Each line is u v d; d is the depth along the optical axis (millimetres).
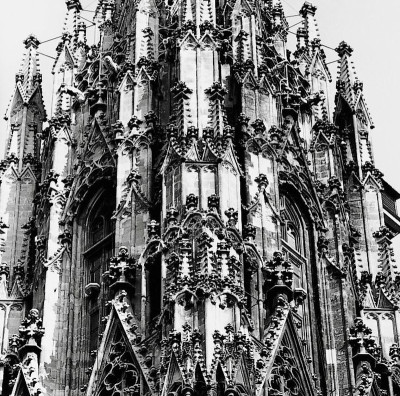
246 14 86312
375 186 88625
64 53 89000
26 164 88750
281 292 75375
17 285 82625
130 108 81875
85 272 79500
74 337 77125
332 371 77312
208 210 74125
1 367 76250
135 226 77000
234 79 83375
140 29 85188
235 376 68750
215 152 76500
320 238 81938
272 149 80938
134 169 79125
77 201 81312
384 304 82312
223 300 71062
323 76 91938
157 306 73875
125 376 72062
